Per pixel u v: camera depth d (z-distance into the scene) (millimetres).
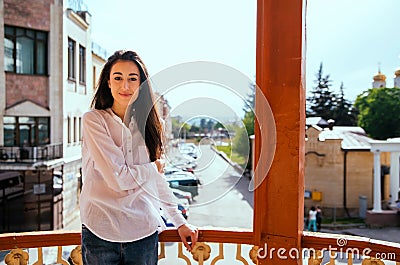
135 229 1620
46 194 10875
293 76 1663
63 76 11969
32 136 11547
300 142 1676
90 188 1604
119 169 1509
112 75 1544
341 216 8352
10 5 10945
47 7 11578
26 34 11328
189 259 2076
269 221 1748
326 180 8508
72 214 12633
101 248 1601
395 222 6703
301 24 1657
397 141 7855
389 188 8352
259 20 1729
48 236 2047
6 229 10273
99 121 1550
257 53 1727
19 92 11219
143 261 1646
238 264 2066
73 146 13039
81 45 13883
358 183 8516
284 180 1701
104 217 1595
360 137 8594
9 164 10430
